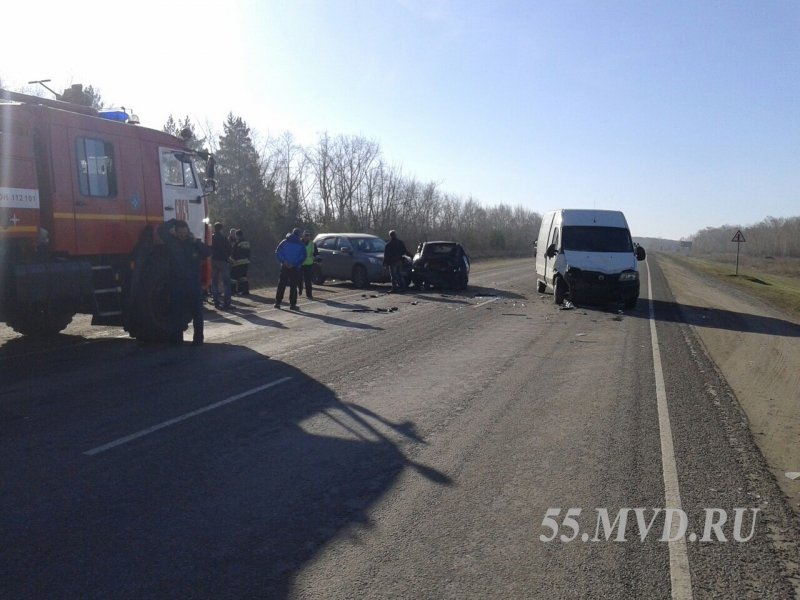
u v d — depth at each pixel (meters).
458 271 24.08
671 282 33.69
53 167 10.40
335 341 12.60
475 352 11.72
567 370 10.33
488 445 6.67
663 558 4.43
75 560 4.27
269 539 4.59
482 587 4.02
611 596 3.95
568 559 4.39
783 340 14.51
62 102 11.34
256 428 7.09
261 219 43.91
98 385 8.86
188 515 4.96
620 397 8.66
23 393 8.41
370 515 5.00
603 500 5.36
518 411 7.92
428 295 22.23
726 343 13.65
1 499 5.21
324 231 48.75
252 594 3.90
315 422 7.35
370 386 9.05
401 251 22.70
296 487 5.52
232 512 5.02
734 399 8.73
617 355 11.68
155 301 11.94
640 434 7.09
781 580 4.19
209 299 19.70
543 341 13.06
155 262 12.05
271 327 14.38
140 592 3.90
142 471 5.83
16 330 12.64
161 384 8.95
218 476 5.74
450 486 5.60
